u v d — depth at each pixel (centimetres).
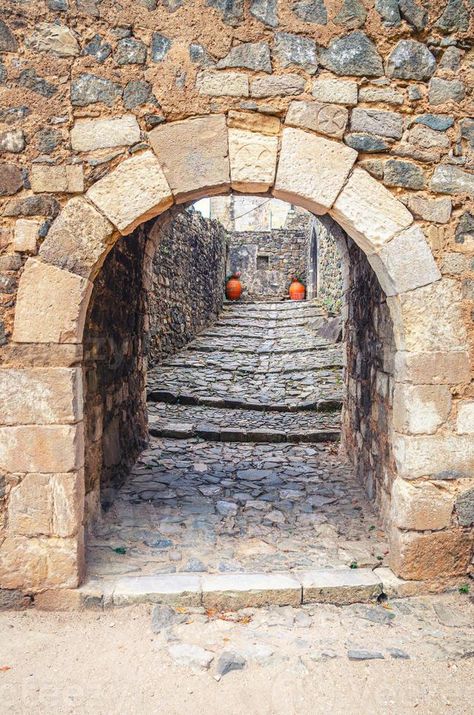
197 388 755
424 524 280
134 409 504
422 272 278
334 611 271
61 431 267
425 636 250
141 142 269
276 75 271
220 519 374
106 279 387
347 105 274
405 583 283
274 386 774
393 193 279
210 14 268
